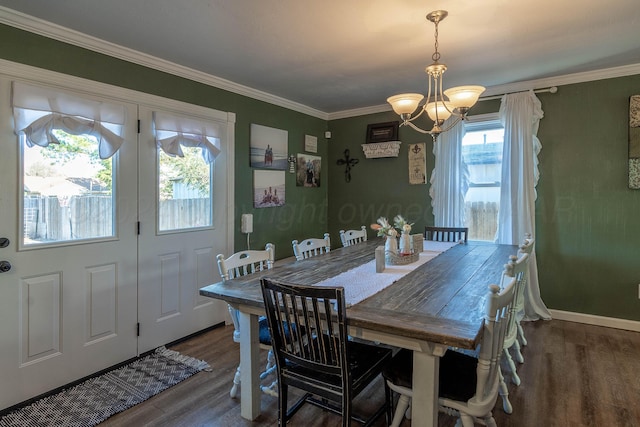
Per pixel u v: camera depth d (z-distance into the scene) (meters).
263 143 3.73
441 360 1.69
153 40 2.38
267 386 2.24
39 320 2.15
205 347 2.86
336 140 4.67
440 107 2.29
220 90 3.26
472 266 2.28
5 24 1.97
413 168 4.12
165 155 2.83
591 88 3.17
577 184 3.27
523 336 2.76
